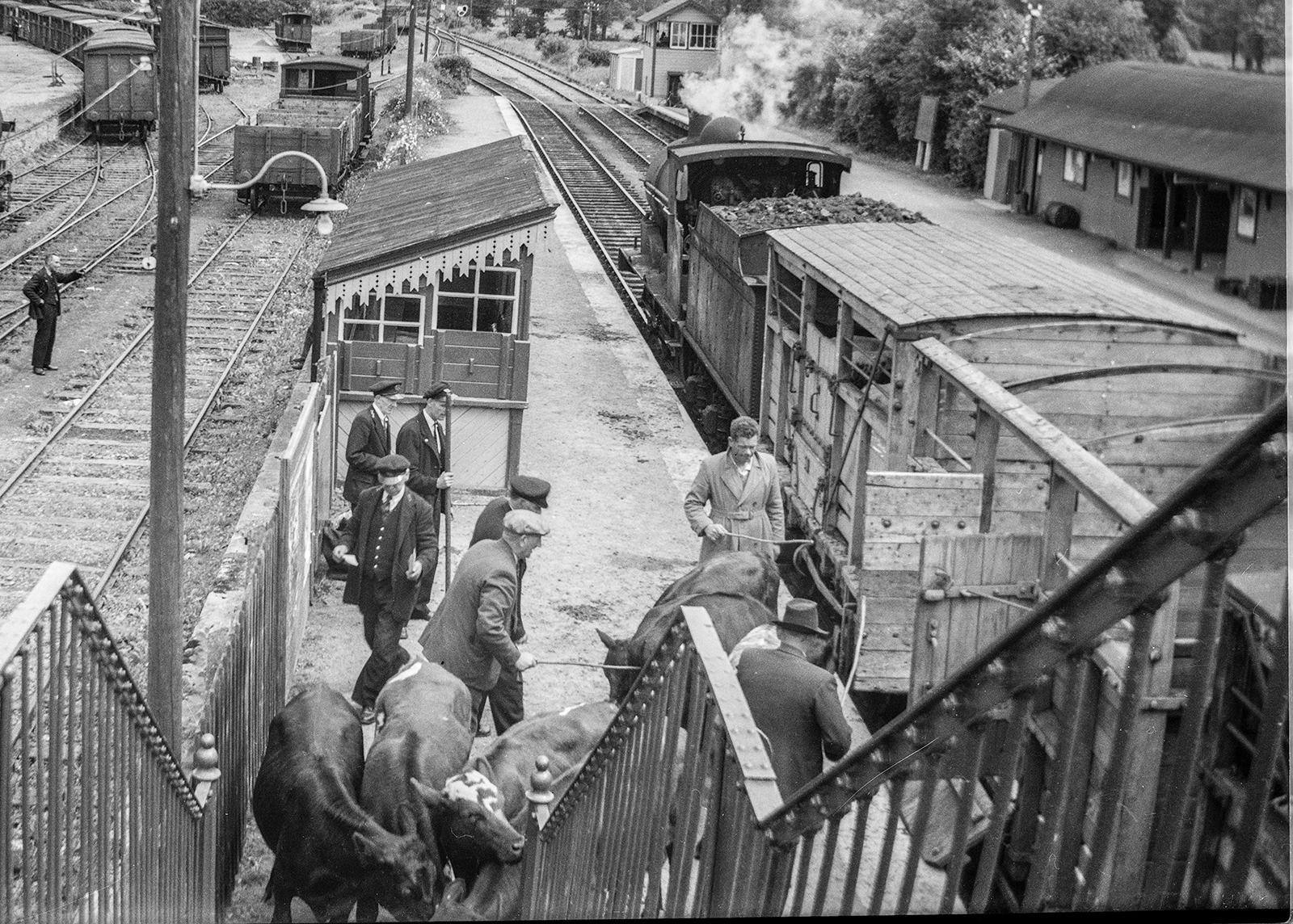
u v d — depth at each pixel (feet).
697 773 14.01
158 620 25.99
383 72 245.86
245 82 224.53
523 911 21.39
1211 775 7.61
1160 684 18.45
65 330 74.54
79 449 54.75
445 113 195.31
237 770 25.31
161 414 25.62
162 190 25.14
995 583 26.00
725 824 13.33
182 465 25.93
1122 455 26.50
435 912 20.59
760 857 12.02
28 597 12.80
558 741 24.75
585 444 55.42
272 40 284.20
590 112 214.90
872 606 29.43
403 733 23.22
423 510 31.60
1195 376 24.91
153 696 26.25
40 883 12.88
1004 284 33.04
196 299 83.66
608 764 17.78
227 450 55.93
